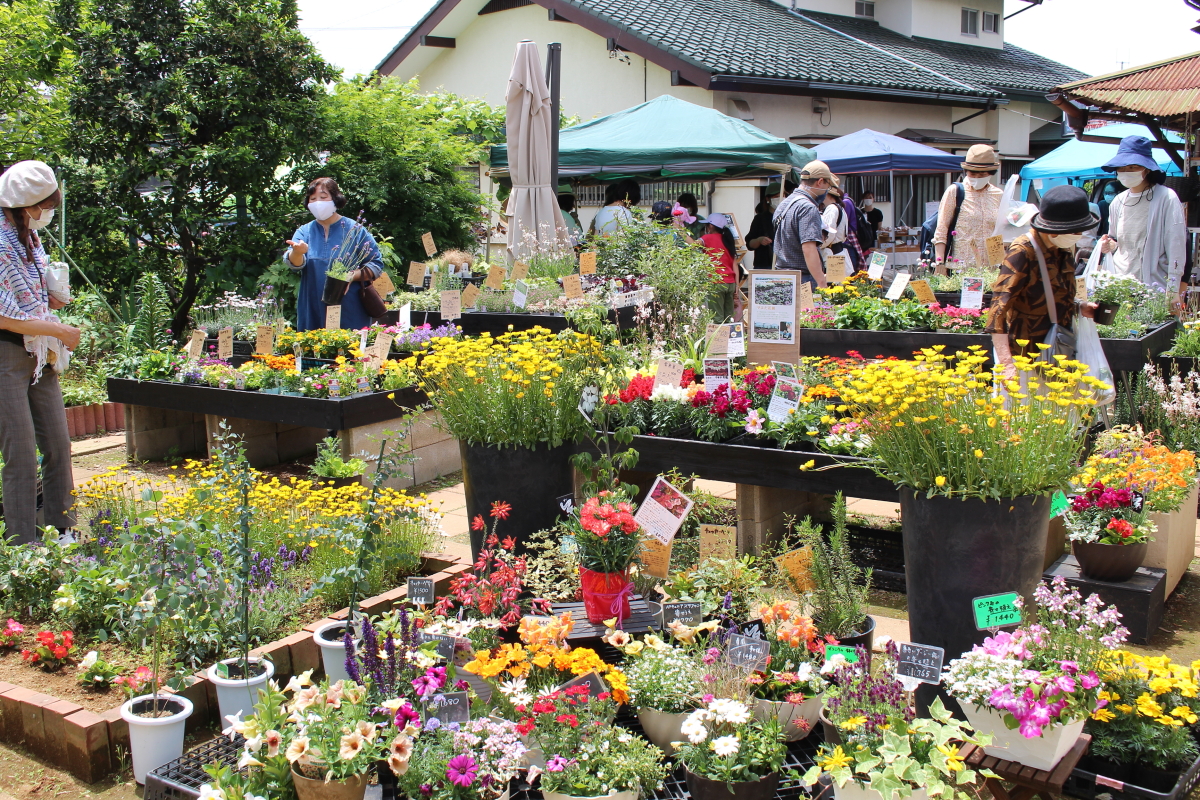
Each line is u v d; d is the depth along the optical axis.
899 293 7.44
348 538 4.00
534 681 2.92
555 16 14.64
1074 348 4.09
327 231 7.24
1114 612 2.68
